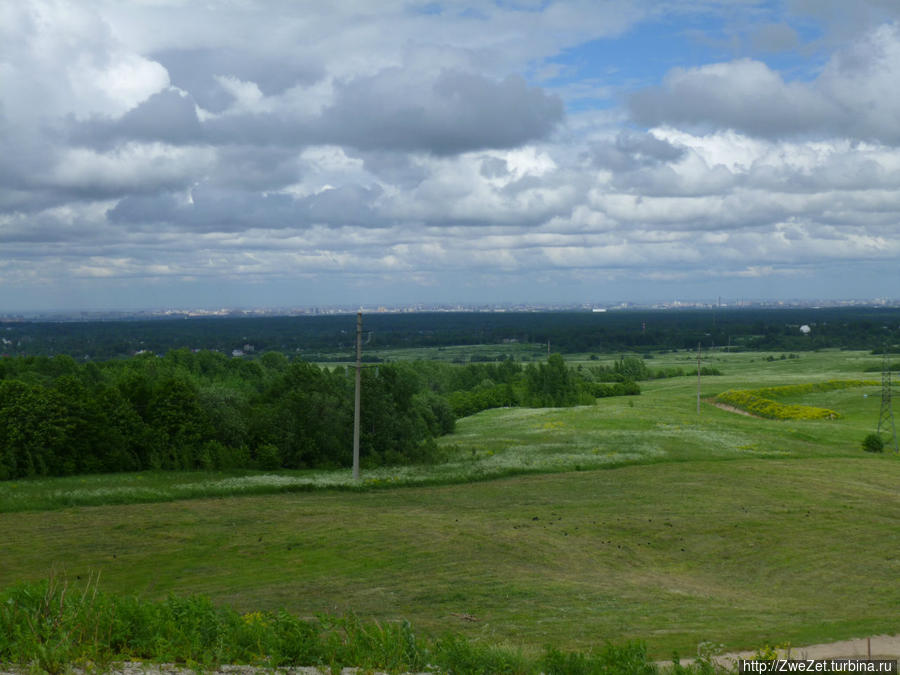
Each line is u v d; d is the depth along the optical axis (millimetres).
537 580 24641
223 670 10688
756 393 112688
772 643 16516
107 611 11695
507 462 53281
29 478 47656
